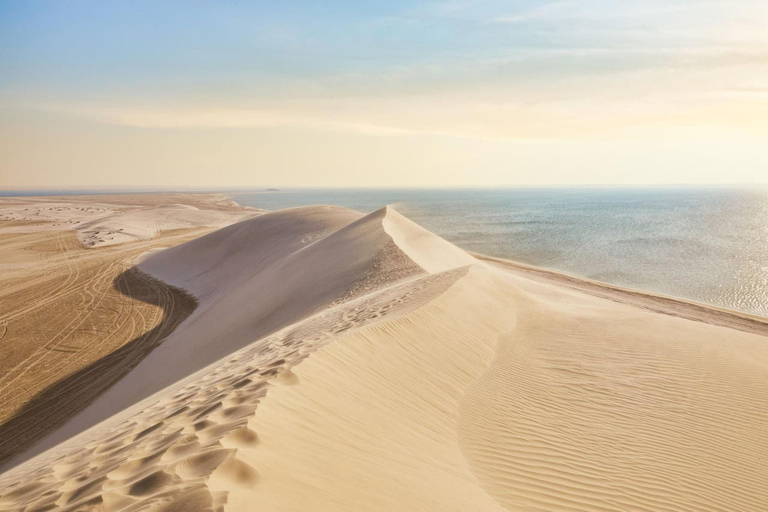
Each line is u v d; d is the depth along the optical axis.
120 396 15.71
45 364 18.95
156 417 5.53
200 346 19.38
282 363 6.49
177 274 36.22
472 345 9.52
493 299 13.87
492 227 78.50
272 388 5.17
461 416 6.55
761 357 11.00
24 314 25.69
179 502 2.95
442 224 85.69
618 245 53.47
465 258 29.16
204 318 23.92
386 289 15.86
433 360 8.11
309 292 21.30
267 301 22.66
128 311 26.72
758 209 129.88
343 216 44.06
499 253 48.12
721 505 5.32
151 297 30.06
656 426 7.07
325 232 39.09
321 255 26.83
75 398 15.97
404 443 5.20
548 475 5.36
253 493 3.21
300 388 5.46
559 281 31.36
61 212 91.75
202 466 3.46
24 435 13.65
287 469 3.73
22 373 18.08
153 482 3.35
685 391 8.50
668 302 25.53
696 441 6.72
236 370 7.39
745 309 26.09
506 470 5.32
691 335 12.48
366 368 6.84
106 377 17.64
